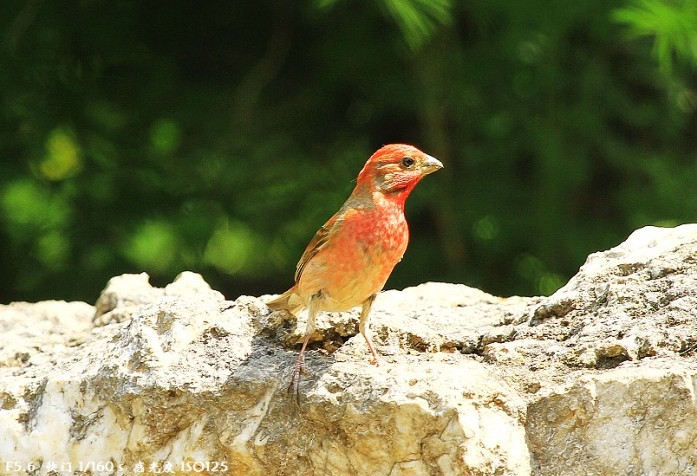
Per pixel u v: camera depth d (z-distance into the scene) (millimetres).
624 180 14578
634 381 6176
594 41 14289
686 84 14609
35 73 14367
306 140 15281
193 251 14289
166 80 14789
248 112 14859
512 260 14500
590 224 14414
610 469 6129
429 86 14297
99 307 8961
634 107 14367
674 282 7156
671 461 6074
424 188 14375
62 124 14469
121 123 14758
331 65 14859
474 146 14445
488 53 14156
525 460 6156
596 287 7406
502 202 14219
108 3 14555
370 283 6945
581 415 6215
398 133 15508
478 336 7512
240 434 6535
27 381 7328
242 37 15523
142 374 6805
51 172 15016
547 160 13852
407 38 12797
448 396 6059
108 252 14156
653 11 11609
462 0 13656
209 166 14656
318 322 7395
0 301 14680
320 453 6379
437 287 8836
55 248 14367
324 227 6984
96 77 14688
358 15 14422
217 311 7305
